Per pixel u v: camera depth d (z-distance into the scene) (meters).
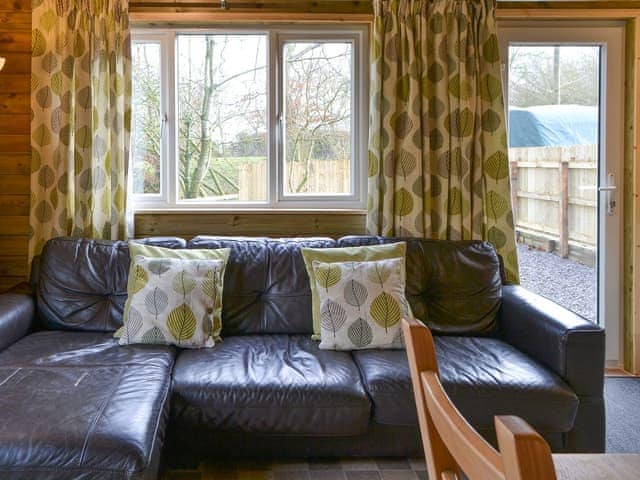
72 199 3.08
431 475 0.74
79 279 2.71
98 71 3.03
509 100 3.34
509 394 2.07
